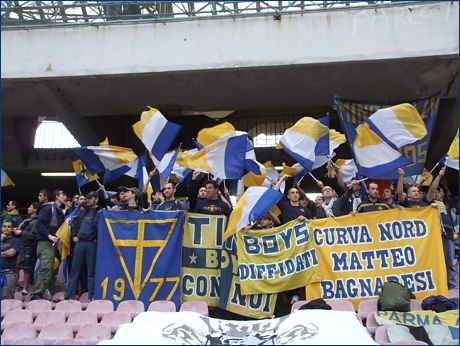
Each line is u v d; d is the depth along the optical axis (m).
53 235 7.44
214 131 7.51
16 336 5.65
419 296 6.14
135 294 6.49
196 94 11.86
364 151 6.76
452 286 6.83
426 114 7.57
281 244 6.53
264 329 5.32
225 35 10.06
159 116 7.29
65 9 11.16
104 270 6.65
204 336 5.22
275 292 6.31
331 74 10.60
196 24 10.20
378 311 5.52
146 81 11.20
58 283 8.63
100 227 6.80
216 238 6.72
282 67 9.84
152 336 4.96
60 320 6.15
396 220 6.47
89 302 6.88
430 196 6.97
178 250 6.64
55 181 17.80
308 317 5.26
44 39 10.48
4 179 8.58
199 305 6.27
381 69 10.30
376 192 6.67
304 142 7.30
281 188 8.34
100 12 10.96
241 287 6.31
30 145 16.67
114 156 8.50
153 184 9.60
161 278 6.53
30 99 12.21
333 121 16.47
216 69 9.93
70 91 11.88
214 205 7.05
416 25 9.50
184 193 16.56
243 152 7.45
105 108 12.90
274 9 10.07
